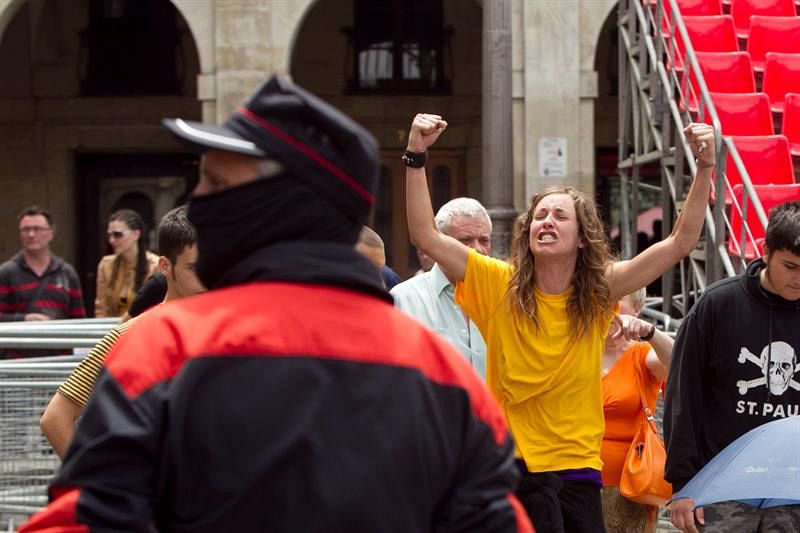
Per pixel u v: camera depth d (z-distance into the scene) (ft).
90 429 6.79
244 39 47.91
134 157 63.36
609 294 15.20
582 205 15.17
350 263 7.35
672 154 32.35
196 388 6.78
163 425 6.76
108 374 6.89
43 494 20.40
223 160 7.23
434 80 62.18
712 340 15.57
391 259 62.39
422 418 7.11
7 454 20.44
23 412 20.48
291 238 7.30
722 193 25.95
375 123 62.13
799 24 37.45
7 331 21.62
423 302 17.75
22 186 62.28
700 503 14.51
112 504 6.63
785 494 14.14
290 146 7.12
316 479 6.72
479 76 62.08
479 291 15.35
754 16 37.37
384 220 62.44
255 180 7.18
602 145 62.28
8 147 62.34
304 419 6.79
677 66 35.12
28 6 61.57
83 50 62.23
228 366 6.84
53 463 20.49
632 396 18.57
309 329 7.03
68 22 62.13
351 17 62.03
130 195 63.52
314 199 7.24
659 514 22.52
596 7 47.21
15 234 62.34
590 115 47.29
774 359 15.40
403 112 62.08
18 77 62.18
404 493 6.95
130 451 6.70
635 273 15.55
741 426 15.57
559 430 14.94
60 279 33.17
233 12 47.85
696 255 28.71
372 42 62.13
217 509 6.66
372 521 6.81
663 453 18.38
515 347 15.14
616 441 18.80
